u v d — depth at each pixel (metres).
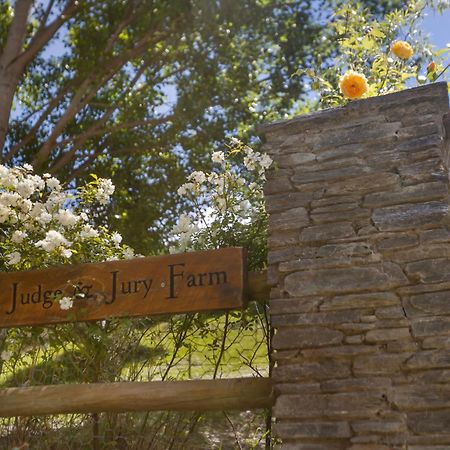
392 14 4.73
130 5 9.94
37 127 9.71
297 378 2.79
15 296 3.55
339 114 3.09
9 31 9.36
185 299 3.24
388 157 2.94
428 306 2.67
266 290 3.18
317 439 2.69
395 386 2.63
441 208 2.77
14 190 3.96
